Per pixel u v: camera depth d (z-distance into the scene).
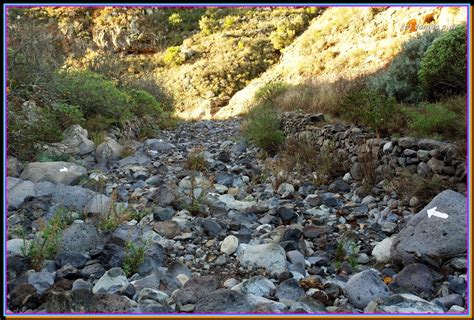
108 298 2.34
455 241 2.71
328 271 2.98
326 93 8.08
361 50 12.86
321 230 3.66
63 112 6.60
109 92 7.93
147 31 24.78
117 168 6.09
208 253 3.32
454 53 5.14
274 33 21.75
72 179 4.96
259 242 3.44
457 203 2.88
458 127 4.30
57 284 2.58
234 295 2.35
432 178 3.98
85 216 3.88
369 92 5.96
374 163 4.83
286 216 3.99
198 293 2.49
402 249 2.88
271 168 5.85
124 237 3.38
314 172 5.51
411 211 3.92
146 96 10.43
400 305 2.28
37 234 3.28
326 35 17.55
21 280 2.64
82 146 6.32
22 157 5.43
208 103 17.80
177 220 3.85
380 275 2.83
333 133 5.86
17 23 7.07
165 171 6.02
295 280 2.58
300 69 15.48
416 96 5.87
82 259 2.96
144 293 2.48
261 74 19.88
